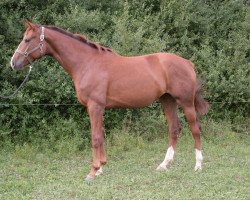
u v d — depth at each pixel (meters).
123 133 8.16
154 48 8.63
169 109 6.78
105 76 6.11
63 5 9.20
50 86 7.97
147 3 10.07
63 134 7.98
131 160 7.16
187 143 8.23
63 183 5.98
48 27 6.12
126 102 6.28
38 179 6.22
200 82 6.64
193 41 10.06
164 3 9.97
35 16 8.63
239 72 9.23
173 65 6.34
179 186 5.71
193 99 6.49
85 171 6.53
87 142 8.04
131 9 9.78
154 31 9.32
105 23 9.09
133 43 8.52
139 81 6.23
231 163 6.93
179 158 7.26
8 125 7.89
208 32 10.16
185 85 6.35
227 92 9.22
